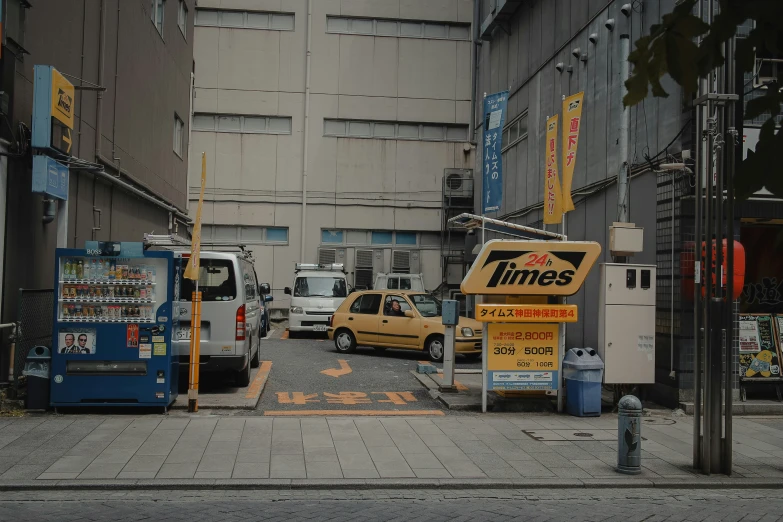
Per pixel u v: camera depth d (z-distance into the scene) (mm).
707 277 7402
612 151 13156
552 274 10211
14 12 9422
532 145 18156
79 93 12180
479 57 27609
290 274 28781
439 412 10188
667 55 1801
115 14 14242
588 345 14055
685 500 6473
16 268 9844
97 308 9352
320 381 12930
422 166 29578
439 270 29531
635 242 10609
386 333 16672
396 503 6152
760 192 1822
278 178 28875
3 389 9508
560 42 16219
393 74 29500
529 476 7031
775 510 6148
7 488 6297
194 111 28469
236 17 28891
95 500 6066
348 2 29281
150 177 17625
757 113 1857
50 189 9898
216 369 10742
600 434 8930
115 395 9289
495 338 10273
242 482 6555
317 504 6051
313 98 29125
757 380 10859
